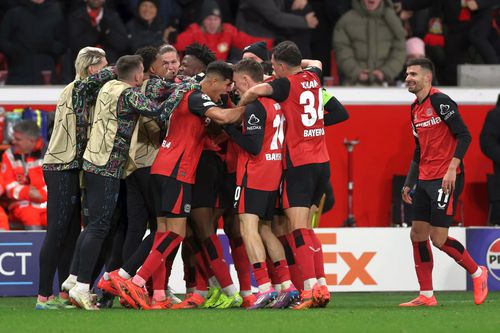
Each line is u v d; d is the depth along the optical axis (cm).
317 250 3023
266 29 4903
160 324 2461
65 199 3072
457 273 4053
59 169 3062
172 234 3005
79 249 3122
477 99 4881
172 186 2975
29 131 3994
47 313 2831
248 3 4875
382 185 4841
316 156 2944
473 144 4866
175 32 4862
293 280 3134
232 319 2578
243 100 2891
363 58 4909
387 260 4025
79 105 3055
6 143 4369
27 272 3816
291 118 2919
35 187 4056
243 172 2936
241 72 2970
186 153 2984
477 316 2705
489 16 5075
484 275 3262
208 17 4709
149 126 3086
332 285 3984
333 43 4953
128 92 2964
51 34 4744
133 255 3067
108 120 2981
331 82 4994
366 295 3903
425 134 3189
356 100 4828
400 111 4856
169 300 3209
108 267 3231
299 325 2412
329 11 5112
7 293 3797
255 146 2877
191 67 3294
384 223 4844
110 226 3147
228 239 3622
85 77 3117
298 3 4962
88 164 2989
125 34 4741
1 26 4747
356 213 4831
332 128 4812
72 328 2384
